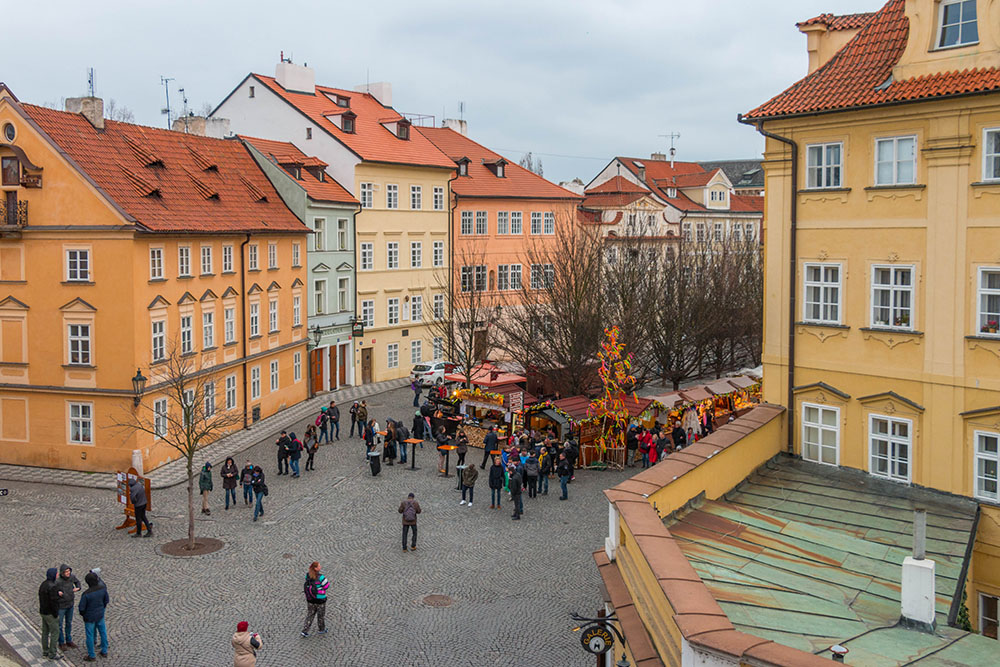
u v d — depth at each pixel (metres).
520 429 37.41
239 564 25.02
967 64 19.77
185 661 19.12
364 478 34.62
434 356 62.03
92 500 31.23
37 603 21.98
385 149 57.75
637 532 13.29
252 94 57.38
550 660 19.41
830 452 22.47
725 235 88.81
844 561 15.39
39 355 35.16
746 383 43.75
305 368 50.97
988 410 19.52
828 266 22.31
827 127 22.02
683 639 10.01
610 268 57.34
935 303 20.38
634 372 45.97
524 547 26.66
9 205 34.97
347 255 54.16
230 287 41.75
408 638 20.42
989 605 19.48
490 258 66.06
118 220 33.84
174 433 33.97
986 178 19.53
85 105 37.97
